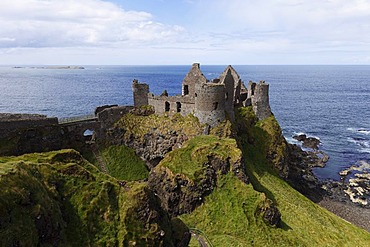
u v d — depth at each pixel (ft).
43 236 72.43
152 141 235.40
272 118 265.54
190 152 187.32
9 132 195.93
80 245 80.23
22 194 71.46
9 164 79.00
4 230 64.34
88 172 95.40
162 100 245.04
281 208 181.57
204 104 213.66
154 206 95.96
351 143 375.86
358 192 247.91
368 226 203.00
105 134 239.30
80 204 87.30
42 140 207.31
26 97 627.05
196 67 235.20
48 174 87.25
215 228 155.94
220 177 179.11
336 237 165.78
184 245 105.19
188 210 169.37
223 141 195.31
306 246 150.00
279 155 245.45
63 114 451.12
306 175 271.90
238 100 276.41
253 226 153.28
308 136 406.82
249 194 169.17
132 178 220.02
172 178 173.27
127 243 84.17
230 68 272.92
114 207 90.53
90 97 637.71
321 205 228.22
